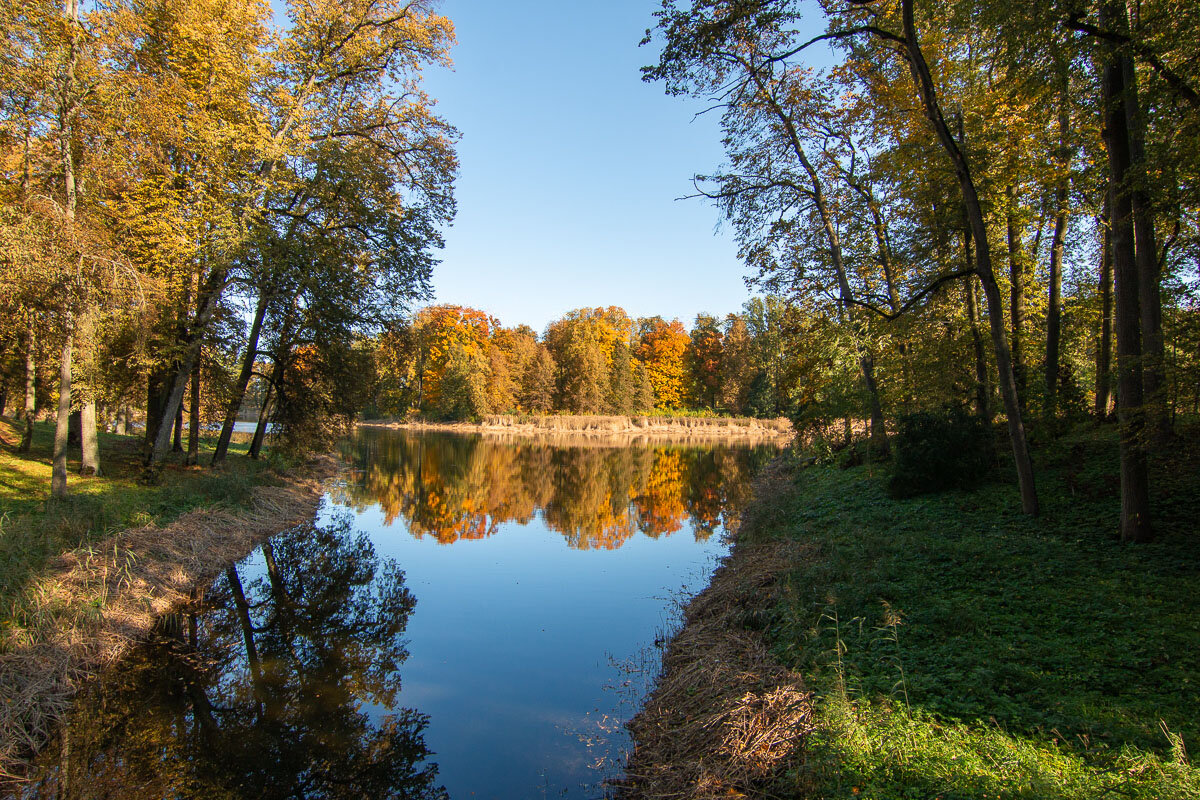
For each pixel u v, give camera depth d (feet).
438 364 211.20
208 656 27.02
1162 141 30.40
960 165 33.19
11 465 47.70
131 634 26.81
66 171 38.04
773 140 53.52
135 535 34.73
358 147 56.13
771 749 15.40
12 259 32.27
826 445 64.59
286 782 18.37
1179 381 25.40
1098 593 21.76
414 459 114.52
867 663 18.63
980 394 48.34
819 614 23.07
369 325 61.05
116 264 38.24
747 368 215.31
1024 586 23.30
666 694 21.29
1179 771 11.64
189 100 45.03
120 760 19.24
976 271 33.42
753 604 26.76
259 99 51.62
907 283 53.31
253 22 49.19
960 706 15.39
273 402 69.56
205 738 20.63
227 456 71.51
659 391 241.55
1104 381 47.09
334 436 70.95
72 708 21.42
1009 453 45.37
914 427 42.70
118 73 39.01
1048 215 45.78
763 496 59.11
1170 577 22.57
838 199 54.80
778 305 170.81
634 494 75.51
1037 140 42.75
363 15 56.08
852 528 36.04
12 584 24.62
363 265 59.31
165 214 42.98
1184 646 17.42
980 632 19.63
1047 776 11.88
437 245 62.23
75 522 32.48
